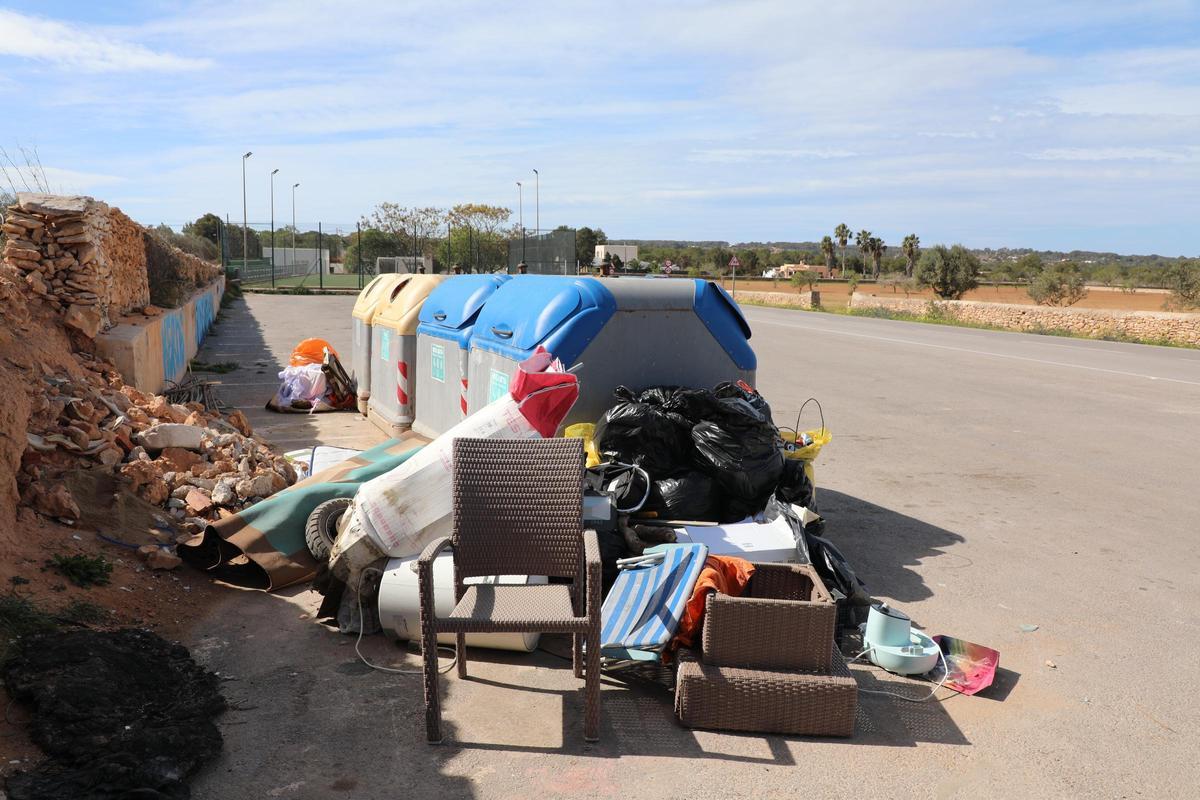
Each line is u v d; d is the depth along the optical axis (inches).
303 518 211.9
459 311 313.1
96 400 258.7
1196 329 938.1
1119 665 181.3
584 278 252.2
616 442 217.6
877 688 168.9
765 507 219.1
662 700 159.9
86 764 123.5
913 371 647.8
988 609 210.1
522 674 169.0
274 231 1721.2
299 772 132.9
